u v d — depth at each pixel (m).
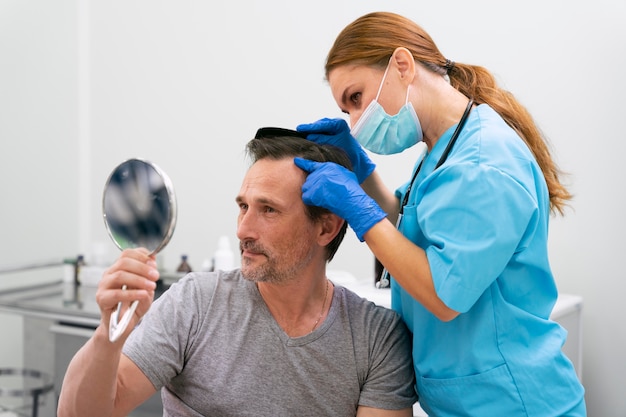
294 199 1.23
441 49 2.50
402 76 1.28
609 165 2.22
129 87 3.24
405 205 1.42
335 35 2.71
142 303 0.99
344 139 1.43
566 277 2.32
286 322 1.29
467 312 1.22
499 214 1.13
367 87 1.29
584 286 2.29
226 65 2.97
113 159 3.32
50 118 3.25
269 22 2.86
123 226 0.97
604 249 2.25
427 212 1.19
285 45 2.83
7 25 3.06
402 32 1.28
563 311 2.03
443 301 1.13
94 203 3.39
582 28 2.24
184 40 3.07
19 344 3.18
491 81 1.36
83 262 3.00
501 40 2.38
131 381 1.19
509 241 1.13
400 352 1.31
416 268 1.16
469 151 1.20
